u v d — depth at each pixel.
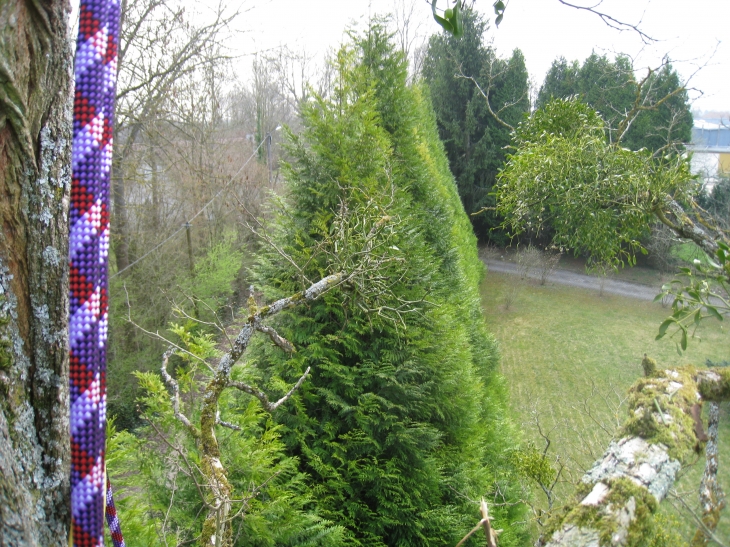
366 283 3.44
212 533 1.94
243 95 18.17
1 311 0.94
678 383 1.54
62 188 1.00
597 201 3.01
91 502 0.93
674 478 1.30
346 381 4.30
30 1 0.85
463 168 19.42
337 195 4.48
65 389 1.05
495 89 18.19
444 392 4.83
